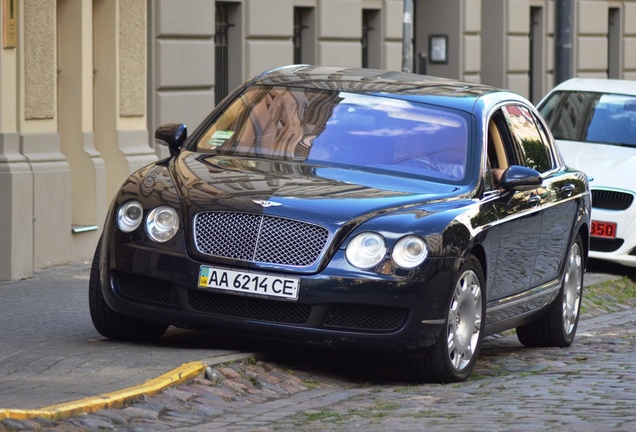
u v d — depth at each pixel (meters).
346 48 36.16
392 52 38.31
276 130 16.66
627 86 30.67
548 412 12.86
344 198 14.97
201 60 30.11
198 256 14.73
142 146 27.27
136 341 15.98
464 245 14.99
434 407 13.25
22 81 22.62
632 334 21.05
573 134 29.67
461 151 16.31
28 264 22.42
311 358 16.19
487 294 16.08
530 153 18.30
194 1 29.70
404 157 16.17
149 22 28.53
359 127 16.58
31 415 11.44
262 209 14.65
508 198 16.61
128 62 26.66
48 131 23.55
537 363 17.36
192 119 29.97
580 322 22.44
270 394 13.98
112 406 12.33
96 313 15.77
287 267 14.49
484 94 17.55
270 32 32.84
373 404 13.48
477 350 15.71
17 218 22.08
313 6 34.81
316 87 17.28
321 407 13.26
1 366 14.09
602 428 11.81
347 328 14.55
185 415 12.48
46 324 17.55
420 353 14.82
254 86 17.48
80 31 24.86
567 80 33.03
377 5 37.62
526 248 17.20
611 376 15.68
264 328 14.61
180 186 15.24
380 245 14.53
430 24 42.78
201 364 14.09
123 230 15.14
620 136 29.36
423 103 16.92
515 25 45.19
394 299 14.44
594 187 27.41
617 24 53.09
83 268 23.48
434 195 15.47
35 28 22.95
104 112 26.38
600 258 27.41
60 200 23.56
